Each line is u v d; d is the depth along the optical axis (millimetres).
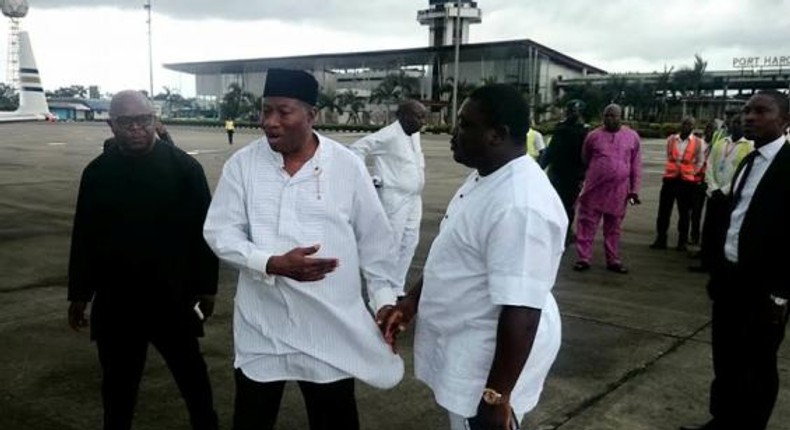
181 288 2844
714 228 3252
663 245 8148
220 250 2268
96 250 2785
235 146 29016
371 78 85500
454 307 2008
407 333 4719
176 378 2979
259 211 2277
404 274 5492
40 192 12172
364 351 2379
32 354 4227
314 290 2275
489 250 1869
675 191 7938
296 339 2291
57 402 3557
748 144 6410
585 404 3678
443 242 2043
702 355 4461
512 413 1928
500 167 1947
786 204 2881
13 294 5559
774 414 3600
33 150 24172
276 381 2346
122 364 2885
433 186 14633
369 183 2416
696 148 7852
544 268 1840
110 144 3213
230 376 3957
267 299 2287
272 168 2299
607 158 6676
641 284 6363
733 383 3131
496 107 1910
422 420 3473
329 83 88688
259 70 94438
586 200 6824
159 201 2756
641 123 58938
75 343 4430
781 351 4535
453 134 2236
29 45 33469
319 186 2289
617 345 4625
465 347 1994
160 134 5105
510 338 1814
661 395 3812
